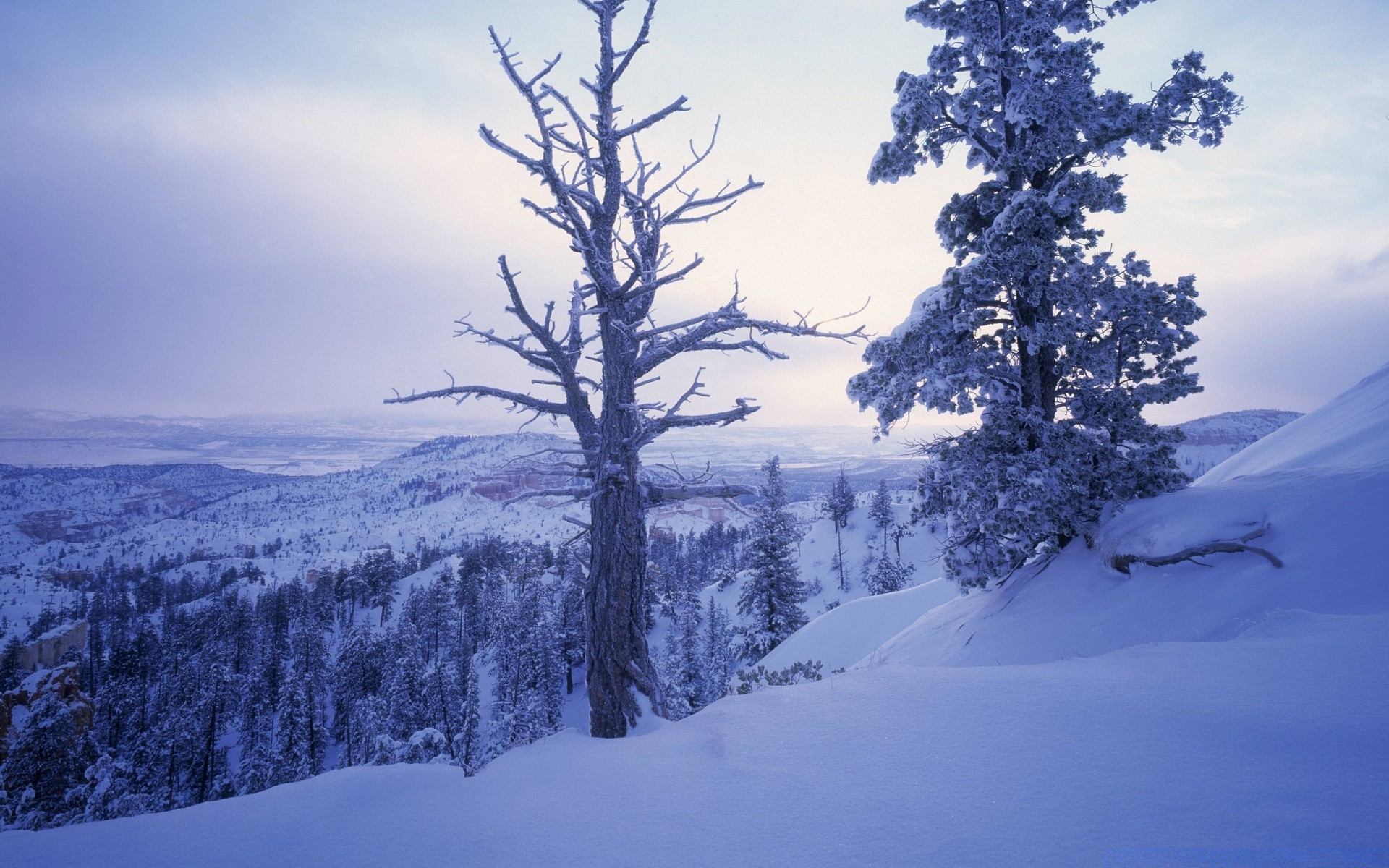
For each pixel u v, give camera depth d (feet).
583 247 24.62
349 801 12.92
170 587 593.83
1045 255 44.73
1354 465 38.68
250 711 236.02
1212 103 45.93
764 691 19.27
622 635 23.35
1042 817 9.43
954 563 50.70
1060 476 44.86
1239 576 33.50
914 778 11.39
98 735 232.53
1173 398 47.01
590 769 13.91
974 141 54.70
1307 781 9.62
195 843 11.05
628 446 24.64
